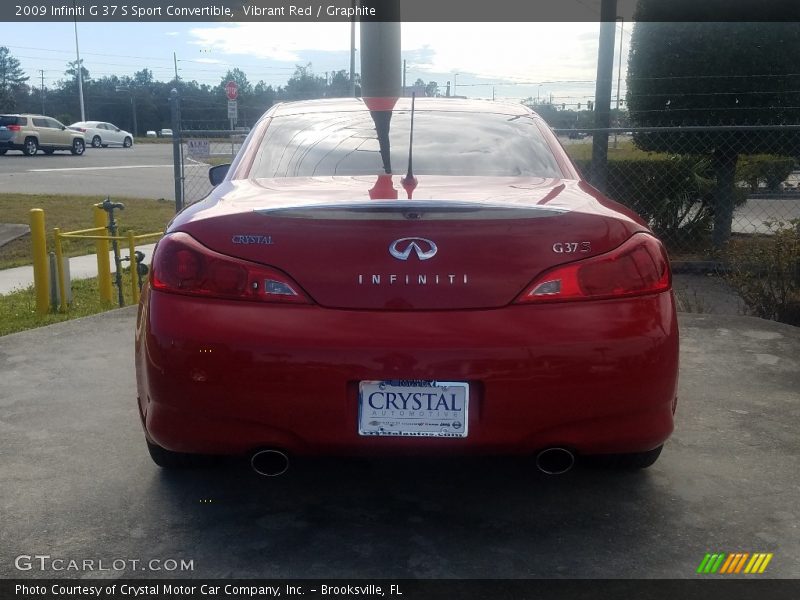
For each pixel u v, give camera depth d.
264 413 2.58
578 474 3.38
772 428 3.89
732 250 7.52
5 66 118.38
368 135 3.62
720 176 10.87
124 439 3.77
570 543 2.83
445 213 2.59
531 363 2.54
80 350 5.29
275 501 3.15
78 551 2.79
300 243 2.59
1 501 3.14
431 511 3.07
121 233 13.36
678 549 2.79
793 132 10.61
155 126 102.00
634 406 2.63
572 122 14.49
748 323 5.86
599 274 2.61
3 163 30.95
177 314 2.62
